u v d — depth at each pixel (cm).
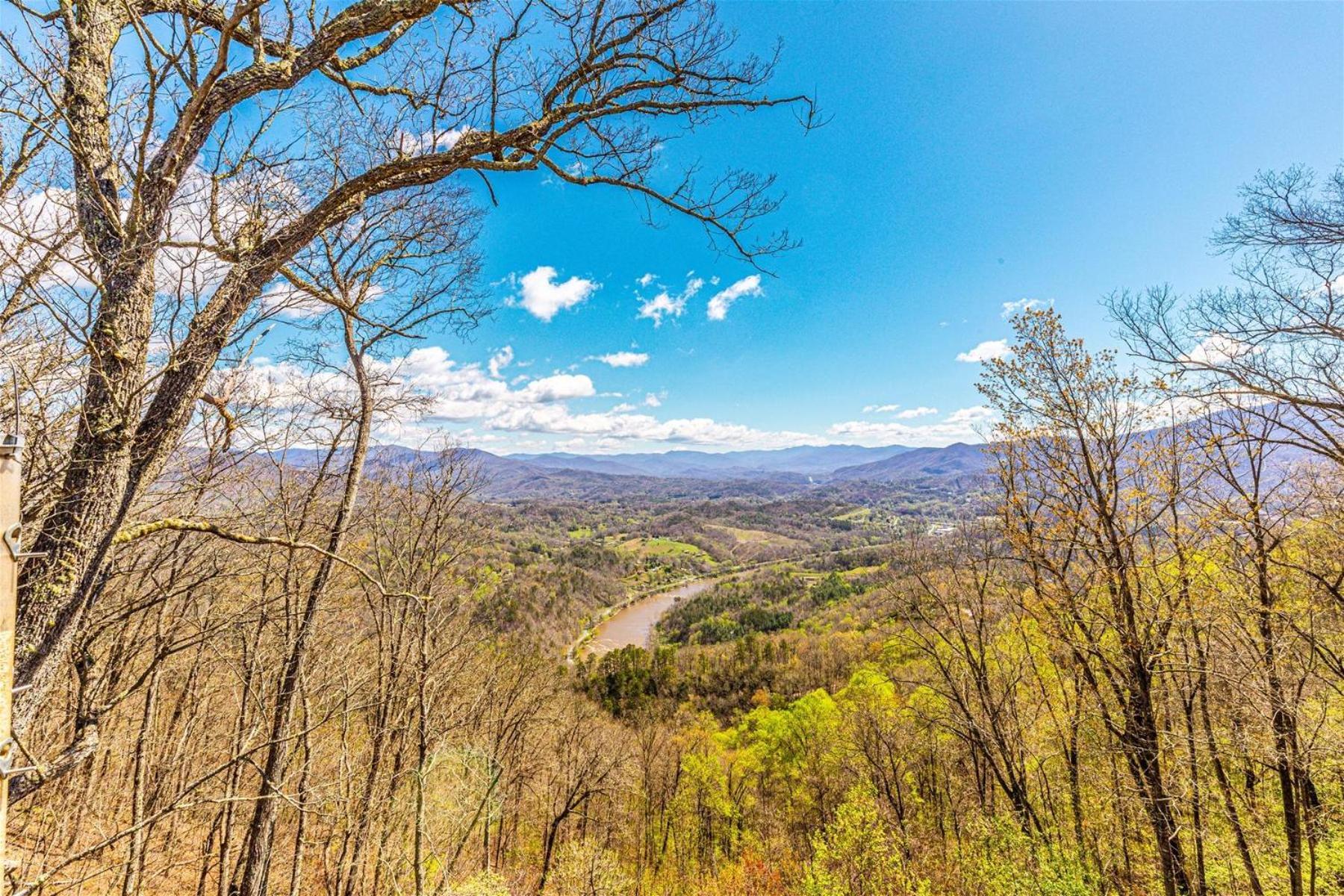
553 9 385
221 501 525
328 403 703
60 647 274
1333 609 806
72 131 279
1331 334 689
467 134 400
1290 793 854
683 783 3106
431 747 1030
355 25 353
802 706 3328
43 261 283
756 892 2298
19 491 245
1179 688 956
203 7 346
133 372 298
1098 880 1029
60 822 711
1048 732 1256
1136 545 968
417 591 923
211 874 1139
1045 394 1037
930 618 1430
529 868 2014
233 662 791
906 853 1459
